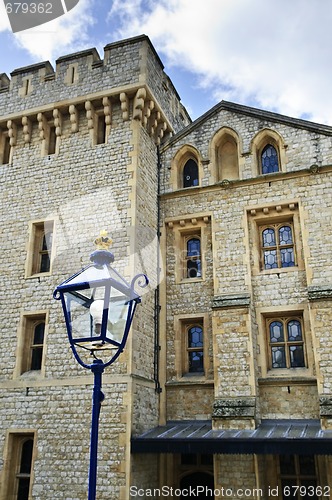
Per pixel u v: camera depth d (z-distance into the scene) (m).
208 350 12.48
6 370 12.12
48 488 10.60
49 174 13.96
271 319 12.42
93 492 5.21
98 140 14.05
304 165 13.00
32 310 12.54
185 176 14.60
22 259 13.23
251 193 13.20
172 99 16.17
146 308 12.46
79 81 14.32
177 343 12.80
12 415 11.59
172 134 15.62
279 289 12.32
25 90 14.95
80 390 11.23
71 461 10.67
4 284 13.13
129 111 13.71
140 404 11.24
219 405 11.17
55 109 14.27
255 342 11.90
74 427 10.95
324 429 10.17
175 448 10.18
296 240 12.57
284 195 12.86
